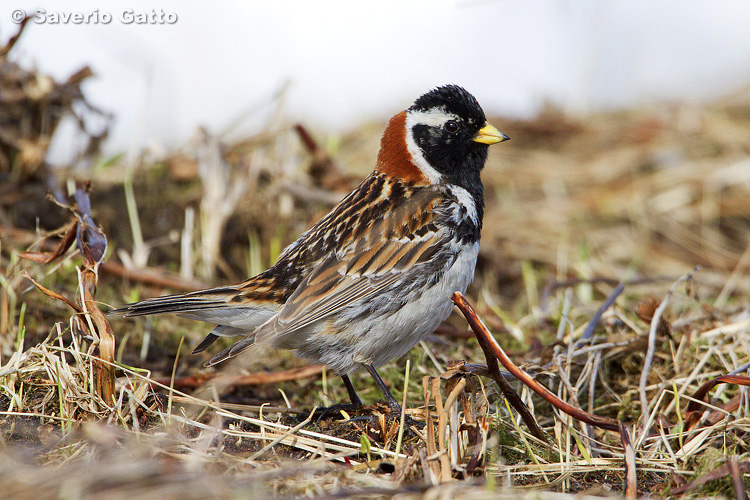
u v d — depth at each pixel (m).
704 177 16.86
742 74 21.64
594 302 12.86
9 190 12.38
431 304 8.88
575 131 19.58
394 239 8.83
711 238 15.61
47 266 11.05
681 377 9.18
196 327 11.41
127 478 5.66
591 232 15.73
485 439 7.03
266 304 8.70
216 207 13.57
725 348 9.52
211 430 7.41
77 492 5.48
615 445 8.16
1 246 11.17
